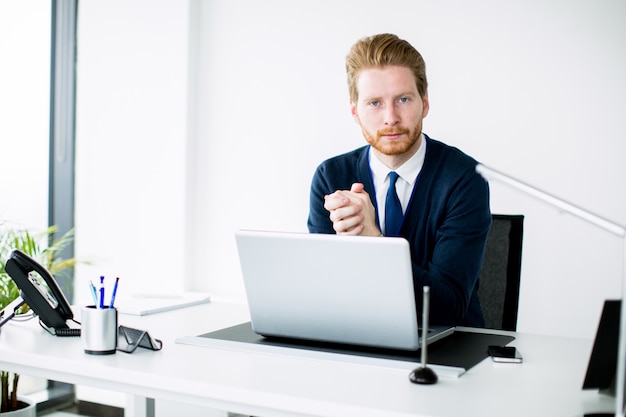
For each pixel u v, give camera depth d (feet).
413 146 9.20
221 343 5.21
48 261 10.43
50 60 11.39
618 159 8.50
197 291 10.91
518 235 7.14
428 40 9.36
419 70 9.29
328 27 9.93
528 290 8.96
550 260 8.84
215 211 10.79
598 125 8.58
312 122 10.06
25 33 11.26
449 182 8.84
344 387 4.14
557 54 8.75
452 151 9.11
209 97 10.80
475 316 7.21
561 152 8.75
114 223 11.17
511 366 4.75
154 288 10.93
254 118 10.48
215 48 10.73
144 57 10.90
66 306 5.64
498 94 9.04
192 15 10.69
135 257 11.05
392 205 9.16
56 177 11.46
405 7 9.46
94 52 11.25
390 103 9.30
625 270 3.68
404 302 4.65
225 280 10.72
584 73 8.63
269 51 10.36
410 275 4.56
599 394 4.11
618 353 3.78
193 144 10.86
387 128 9.29
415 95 9.25
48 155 11.44
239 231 5.09
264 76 10.40
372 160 9.45
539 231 8.87
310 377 4.35
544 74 8.81
